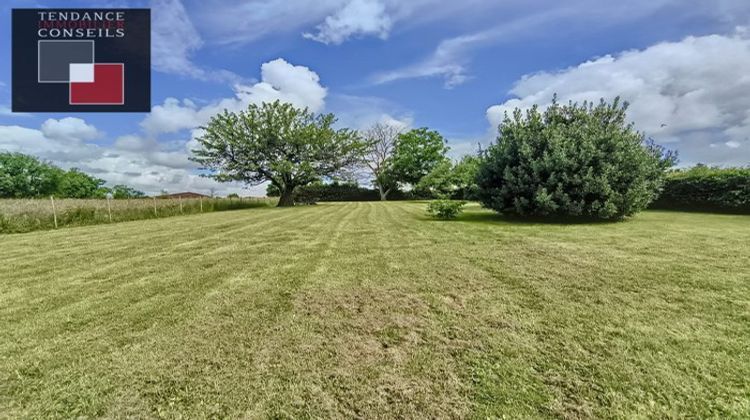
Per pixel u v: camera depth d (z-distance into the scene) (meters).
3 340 2.41
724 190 11.74
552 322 2.57
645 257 4.59
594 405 1.61
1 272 4.39
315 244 6.29
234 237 7.35
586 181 8.66
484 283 3.62
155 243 6.62
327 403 1.68
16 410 1.65
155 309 3.00
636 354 2.07
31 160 32.81
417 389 1.78
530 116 10.05
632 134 9.26
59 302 3.20
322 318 2.76
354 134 27.17
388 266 4.46
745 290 3.18
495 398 1.69
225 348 2.26
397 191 38.09
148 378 1.91
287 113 25.14
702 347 2.13
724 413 1.54
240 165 24.41
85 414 1.62
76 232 8.59
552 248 5.38
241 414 1.60
